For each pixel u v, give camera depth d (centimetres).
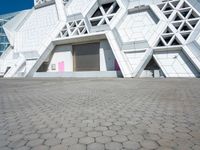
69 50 3562
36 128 386
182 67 2297
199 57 2152
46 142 312
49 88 1245
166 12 2850
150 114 483
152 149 277
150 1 3177
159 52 2519
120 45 2723
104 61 3130
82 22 3353
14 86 1452
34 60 3319
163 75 2378
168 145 289
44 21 4019
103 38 3086
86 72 2942
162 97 754
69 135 343
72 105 629
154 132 349
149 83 1454
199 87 1097
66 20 3669
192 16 2728
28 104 664
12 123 425
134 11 3234
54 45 3569
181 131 352
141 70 2502
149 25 2881
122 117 460
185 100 676
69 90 1091
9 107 611
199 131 352
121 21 3119
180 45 2345
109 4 3612
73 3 3994
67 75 3109
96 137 330
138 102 657
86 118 457
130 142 305
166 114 480
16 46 4022
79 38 3142
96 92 973
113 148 284
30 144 304
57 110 554
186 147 281
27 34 4056
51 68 3753
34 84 1617
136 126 387
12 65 3706
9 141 317
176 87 1117
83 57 3469
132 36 2855
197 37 2291
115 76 2661
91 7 3456
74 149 282
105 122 420
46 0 4744
